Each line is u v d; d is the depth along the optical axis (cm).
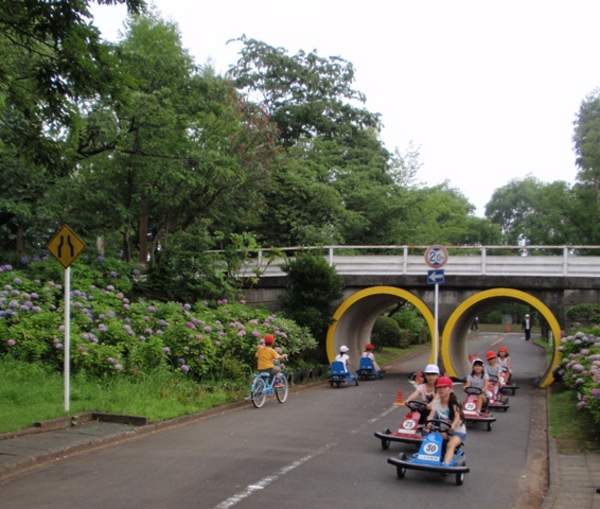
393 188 3556
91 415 1140
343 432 1159
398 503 723
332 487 779
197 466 864
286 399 1644
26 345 1346
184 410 1273
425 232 3897
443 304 2248
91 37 960
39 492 731
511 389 1878
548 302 2123
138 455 926
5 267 1669
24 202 1870
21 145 1086
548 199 3866
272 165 2436
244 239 2262
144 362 1458
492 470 916
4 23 962
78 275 1795
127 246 2256
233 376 1661
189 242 2094
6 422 1028
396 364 2991
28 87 1077
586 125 3722
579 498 754
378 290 2308
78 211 1992
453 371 2222
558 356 2030
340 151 3641
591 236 3594
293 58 3794
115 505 686
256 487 765
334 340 2372
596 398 1059
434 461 823
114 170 1998
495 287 2184
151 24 2112
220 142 2248
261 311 2128
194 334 1594
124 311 1664
